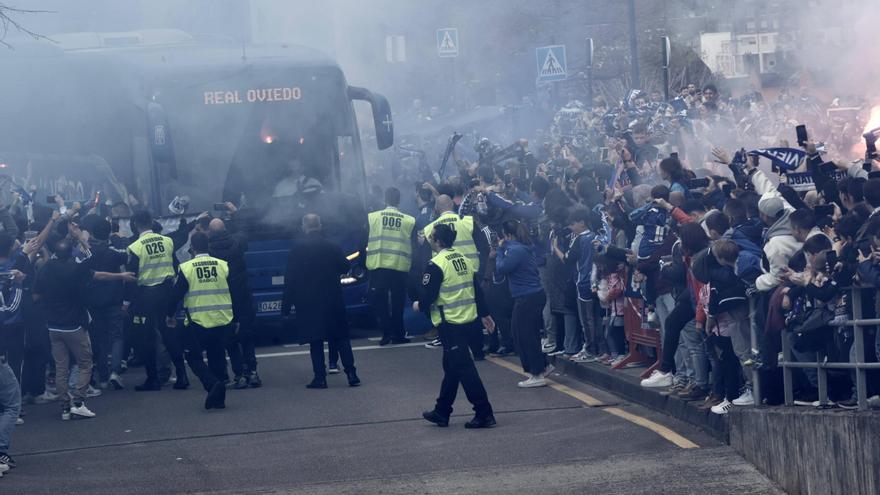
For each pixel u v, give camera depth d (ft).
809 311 44.29
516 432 55.57
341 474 48.70
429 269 56.85
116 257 73.67
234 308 67.46
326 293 70.33
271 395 69.05
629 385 62.49
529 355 67.87
